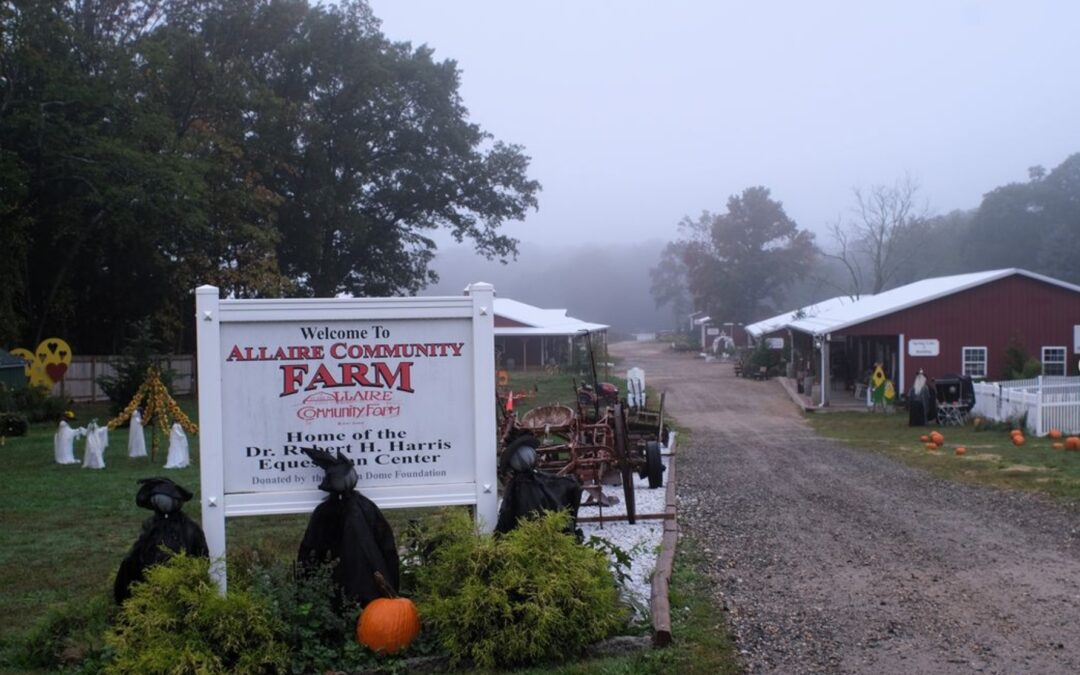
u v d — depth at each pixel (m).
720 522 12.01
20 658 6.54
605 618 6.60
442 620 6.38
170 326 46.06
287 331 7.07
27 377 34.88
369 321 7.15
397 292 53.84
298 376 7.07
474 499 7.26
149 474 17.08
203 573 6.30
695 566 9.39
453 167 50.84
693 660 6.43
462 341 7.27
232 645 6.05
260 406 7.03
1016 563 9.50
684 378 54.97
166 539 6.68
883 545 10.47
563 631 6.41
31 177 33.59
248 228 40.94
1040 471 16.91
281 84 46.47
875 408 34.88
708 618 7.43
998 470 17.34
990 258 88.94
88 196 33.88
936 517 12.35
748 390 45.72
